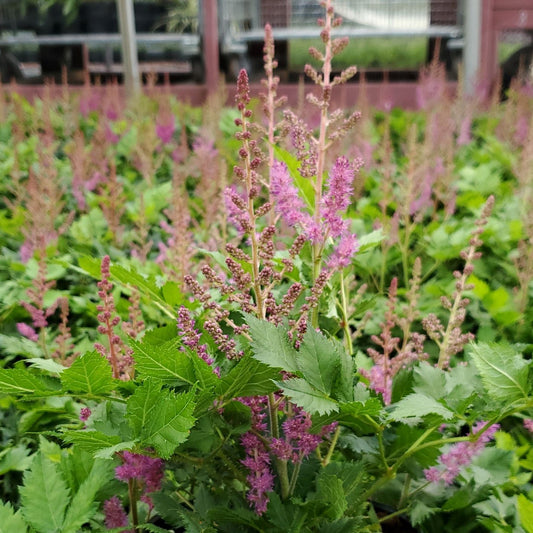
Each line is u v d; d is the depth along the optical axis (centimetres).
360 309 49
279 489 40
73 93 213
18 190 115
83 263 47
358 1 214
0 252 102
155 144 148
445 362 47
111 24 233
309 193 44
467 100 178
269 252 36
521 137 149
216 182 107
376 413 34
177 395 32
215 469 41
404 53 217
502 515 43
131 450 33
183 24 223
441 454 41
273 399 38
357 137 137
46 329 69
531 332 78
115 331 57
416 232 105
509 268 91
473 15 204
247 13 216
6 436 55
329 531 36
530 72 206
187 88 224
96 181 121
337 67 219
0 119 183
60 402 56
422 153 120
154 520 43
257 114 131
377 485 41
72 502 37
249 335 36
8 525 35
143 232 92
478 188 127
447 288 85
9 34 235
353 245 40
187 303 45
